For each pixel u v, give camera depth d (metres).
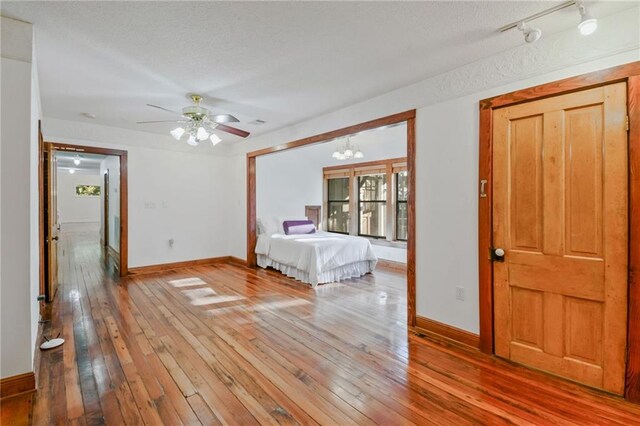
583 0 1.81
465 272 2.69
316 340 2.81
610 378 2.00
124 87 3.13
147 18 1.98
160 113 4.03
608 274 2.00
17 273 1.98
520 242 2.38
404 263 6.05
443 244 2.84
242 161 5.98
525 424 1.75
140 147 5.30
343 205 7.51
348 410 1.86
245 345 2.69
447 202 2.80
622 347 1.96
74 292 4.19
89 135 4.73
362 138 5.68
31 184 2.09
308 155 7.26
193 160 5.94
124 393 2.00
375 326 3.14
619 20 1.94
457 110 2.72
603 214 2.02
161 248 5.57
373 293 4.32
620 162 1.95
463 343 2.69
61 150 4.49
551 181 2.22
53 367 2.30
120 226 5.14
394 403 1.93
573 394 2.02
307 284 4.75
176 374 2.22
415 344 2.74
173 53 2.45
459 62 2.61
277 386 2.09
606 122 2.00
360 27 2.09
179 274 5.29
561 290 2.19
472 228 2.63
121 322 3.17
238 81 2.99
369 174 6.82
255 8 1.88
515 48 2.37
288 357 2.49
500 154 2.47
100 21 2.01
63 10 1.89
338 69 2.73
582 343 2.11
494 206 2.50
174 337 2.83
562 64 2.16
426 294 2.98
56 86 3.11
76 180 12.50
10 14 1.92
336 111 3.90
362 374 2.26
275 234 6.02
